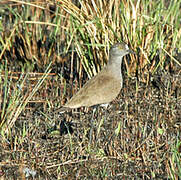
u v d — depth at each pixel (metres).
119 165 12.30
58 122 13.57
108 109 13.80
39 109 13.83
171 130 12.84
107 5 14.77
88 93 12.95
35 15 17.89
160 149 12.83
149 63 14.18
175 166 12.04
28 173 12.00
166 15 16.00
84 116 13.56
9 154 12.16
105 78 13.23
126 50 13.28
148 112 13.03
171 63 14.93
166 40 15.35
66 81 15.19
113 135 12.81
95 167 12.19
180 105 13.42
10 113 13.21
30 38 17.75
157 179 12.10
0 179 11.84
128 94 13.56
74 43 14.89
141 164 12.40
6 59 15.50
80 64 14.54
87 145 12.78
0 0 19.59
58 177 11.94
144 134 12.66
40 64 16.55
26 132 12.67
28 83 14.16
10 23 18.55
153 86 14.00
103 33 14.41
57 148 12.63
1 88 13.92
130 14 15.14
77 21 14.73
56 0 14.59
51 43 17.45
